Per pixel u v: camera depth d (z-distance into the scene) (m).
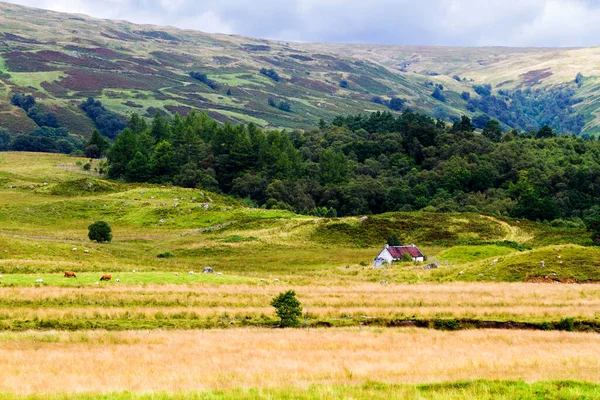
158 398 51.56
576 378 61.03
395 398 52.09
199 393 52.94
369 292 125.88
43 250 164.62
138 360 70.12
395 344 82.88
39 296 105.19
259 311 104.06
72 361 69.12
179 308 104.62
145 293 113.19
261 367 66.88
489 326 101.12
